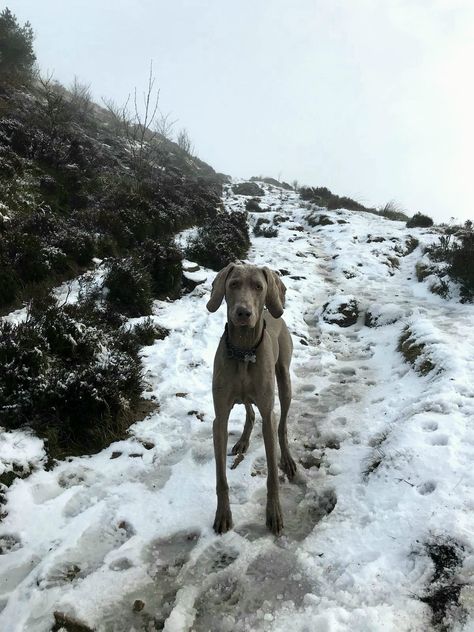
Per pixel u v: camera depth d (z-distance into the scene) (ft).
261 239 18.83
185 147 44.83
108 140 26.68
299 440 5.43
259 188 37.22
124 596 3.32
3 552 3.74
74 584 3.40
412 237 16.92
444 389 5.65
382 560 3.35
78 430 5.28
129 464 4.88
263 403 3.93
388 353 7.93
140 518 4.09
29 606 3.21
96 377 5.59
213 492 4.41
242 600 3.25
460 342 7.08
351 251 15.31
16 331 5.95
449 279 10.81
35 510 4.14
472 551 3.22
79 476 4.66
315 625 2.88
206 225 15.94
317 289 11.99
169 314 9.18
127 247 11.43
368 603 3.04
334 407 6.20
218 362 3.92
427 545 3.38
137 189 15.96
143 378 6.67
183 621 3.08
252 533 3.89
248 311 3.45
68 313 7.13
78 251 9.74
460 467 4.13
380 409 5.90
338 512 4.06
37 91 25.13
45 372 5.63
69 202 12.94
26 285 8.25
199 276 10.86
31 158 13.84
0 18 27.14
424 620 2.86
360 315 10.00
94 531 3.95
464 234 16.05
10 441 4.78
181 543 3.84
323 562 3.49
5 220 9.42
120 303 8.73
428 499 3.81
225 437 3.99
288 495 4.44
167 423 5.71
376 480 4.34
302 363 7.73
